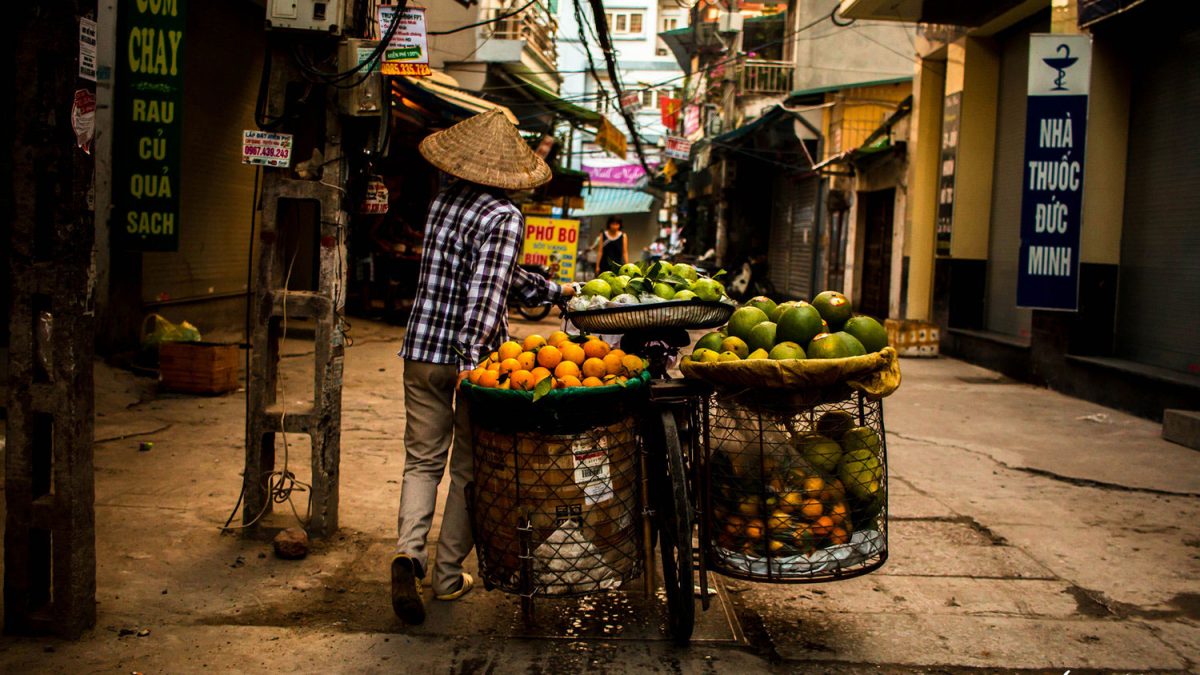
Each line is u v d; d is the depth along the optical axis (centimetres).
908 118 1395
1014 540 443
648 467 327
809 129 1889
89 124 295
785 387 288
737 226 2502
